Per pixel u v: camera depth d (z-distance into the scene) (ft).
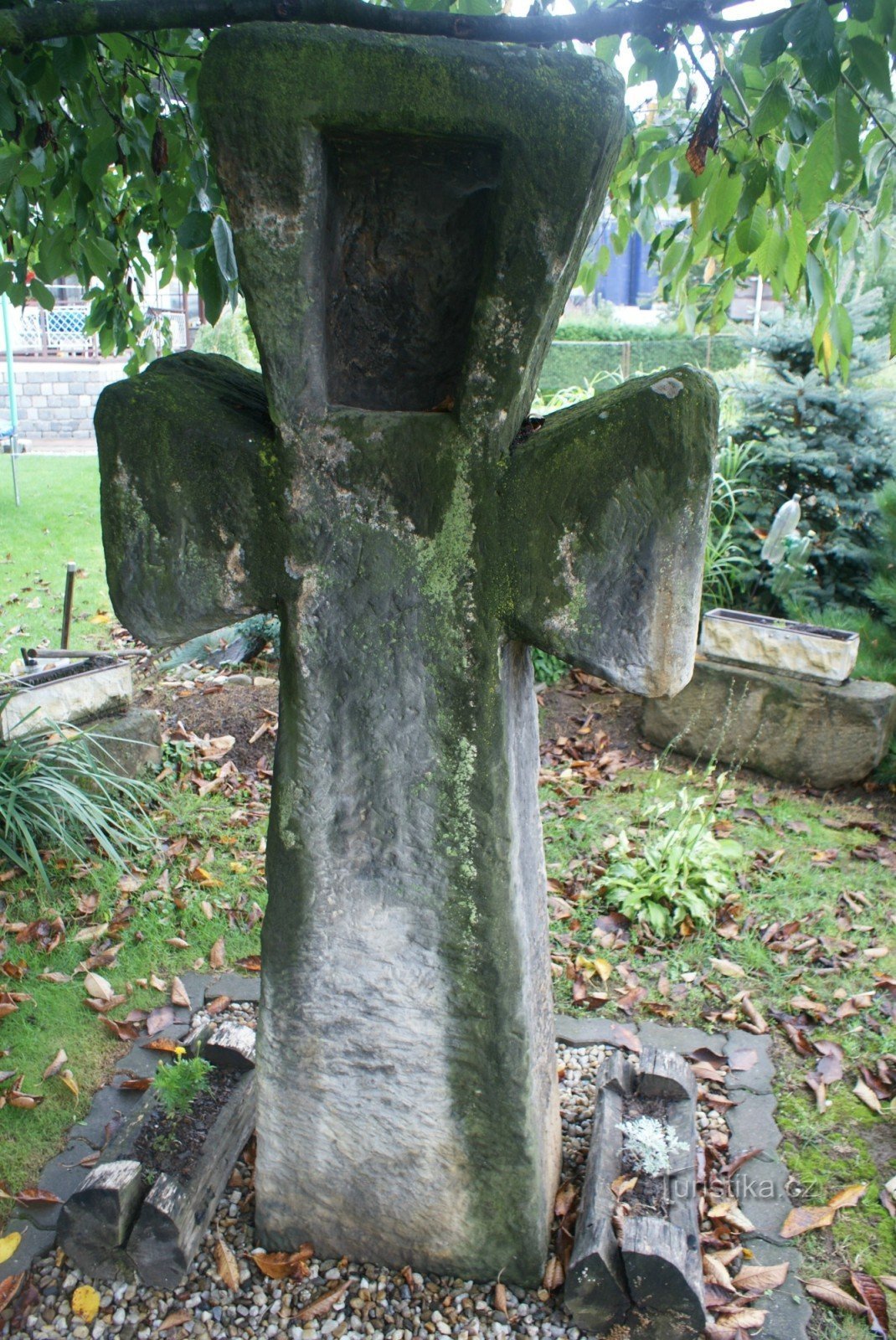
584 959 10.86
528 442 5.52
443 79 4.78
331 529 5.77
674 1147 7.55
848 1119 8.82
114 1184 7.02
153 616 6.13
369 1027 6.62
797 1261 7.42
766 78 7.81
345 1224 7.25
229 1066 8.39
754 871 12.75
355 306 5.70
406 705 5.94
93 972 10.53
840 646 14.70
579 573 5.47
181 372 6.21
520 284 5.05
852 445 18.94
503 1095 6.55
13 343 46.50
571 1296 6.74
